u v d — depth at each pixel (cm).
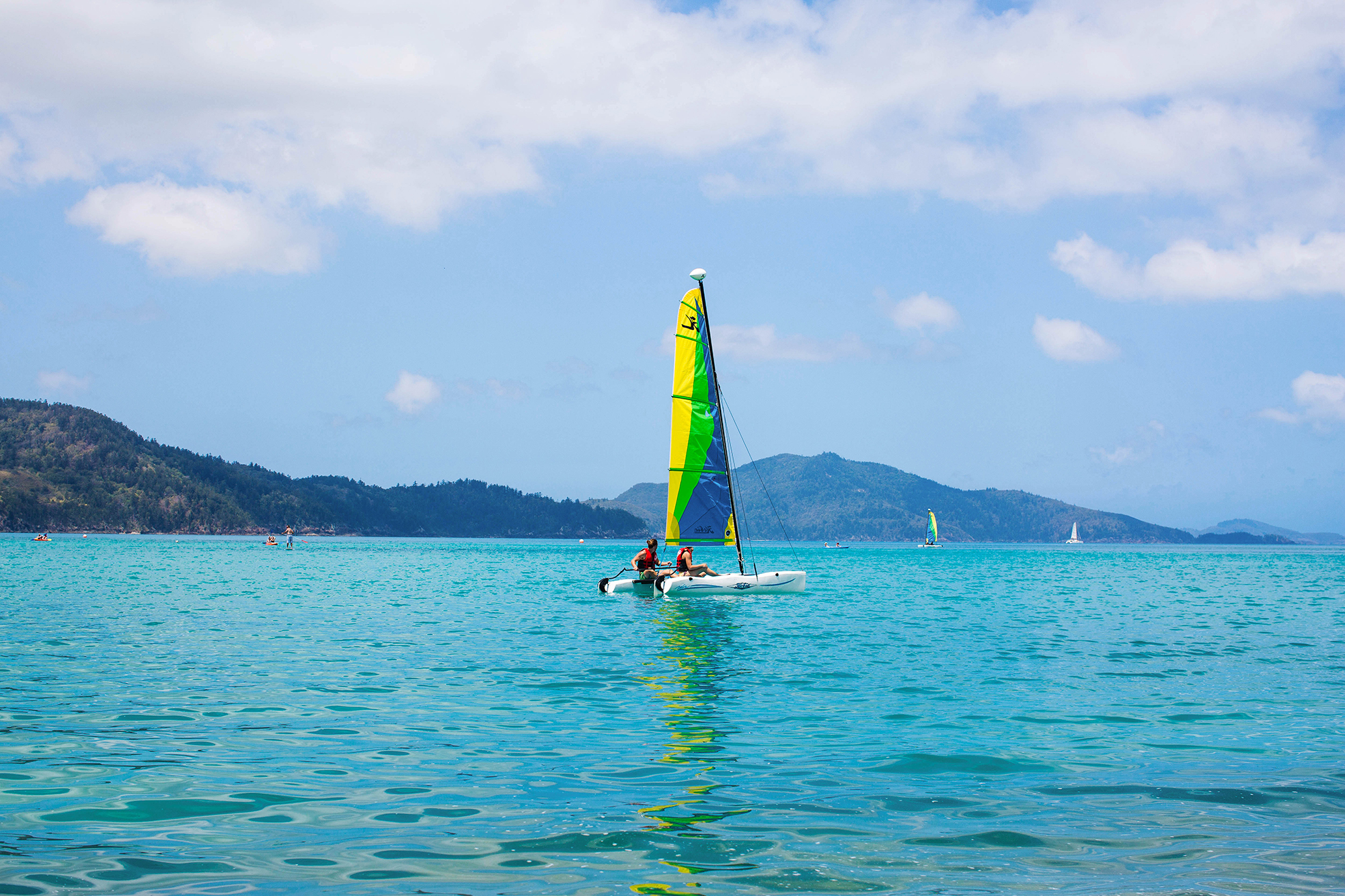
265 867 644
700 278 3294
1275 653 1955
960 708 1276
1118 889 614
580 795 837
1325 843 715
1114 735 1106
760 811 793
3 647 1875
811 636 2208
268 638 2105
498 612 2869
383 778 896
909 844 706
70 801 807
